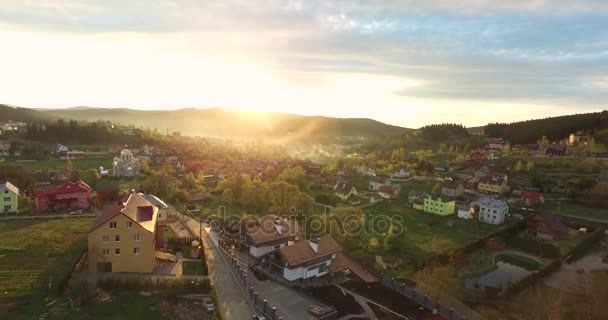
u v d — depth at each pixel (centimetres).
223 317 5988
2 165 14138
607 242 11769
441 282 8325
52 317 5519
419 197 15525
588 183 16600
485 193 17325
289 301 6819
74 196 11525
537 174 18788
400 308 6925
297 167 18600
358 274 8350
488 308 7588
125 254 7038
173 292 6378
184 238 8775
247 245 8788
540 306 7725
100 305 5916
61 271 6869
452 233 12125
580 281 9069
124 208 7231
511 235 12031
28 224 9769
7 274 6731
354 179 19800
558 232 11975
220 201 13375
